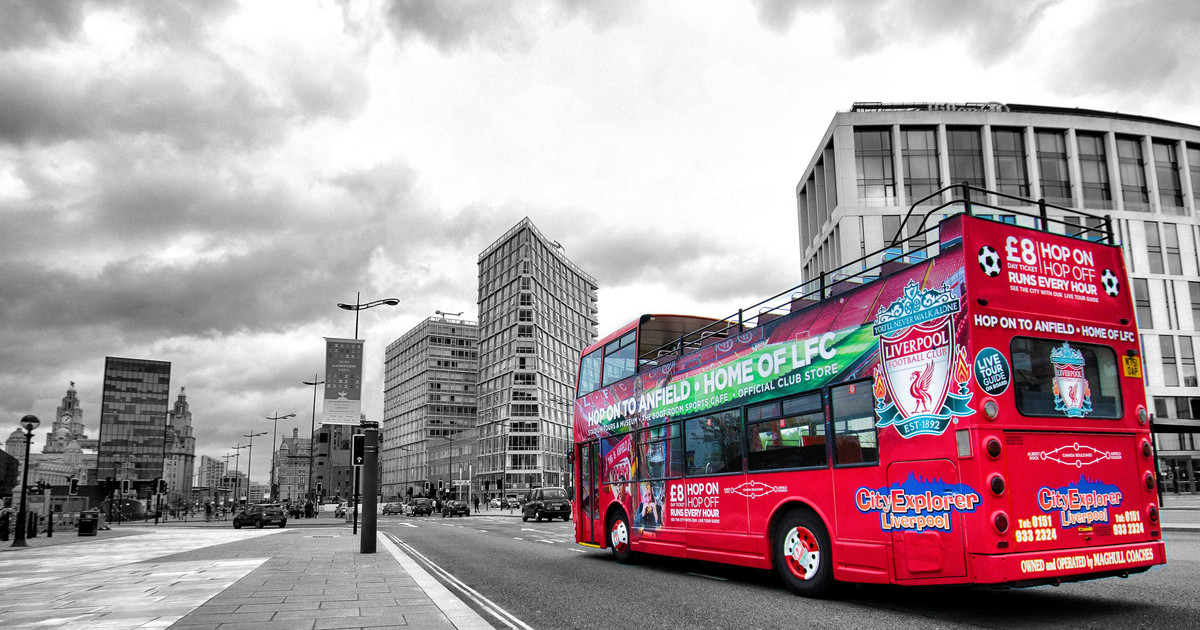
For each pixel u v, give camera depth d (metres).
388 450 179.12
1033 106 55.84
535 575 11.94
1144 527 7.62
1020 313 7.43
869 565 7.92
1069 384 7.57
